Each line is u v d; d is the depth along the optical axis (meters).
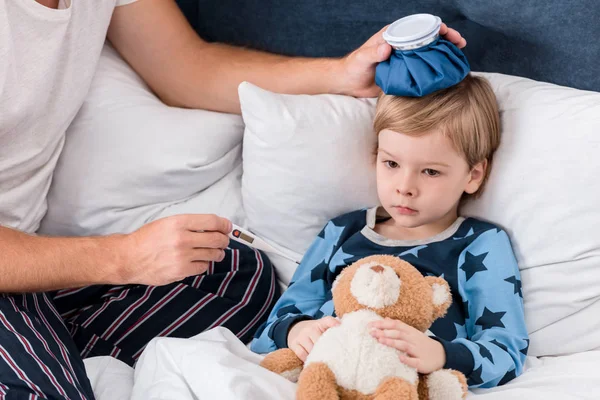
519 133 1.27
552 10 1.35
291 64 1.49
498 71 1.47
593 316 1.19
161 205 1.46
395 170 1.23
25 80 1.27
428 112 1.19
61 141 1.42
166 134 1.45
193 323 1.35
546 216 1.21
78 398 1.07
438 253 1.25
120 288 1.39
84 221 1.43
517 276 1.22
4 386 1.01
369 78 1.39
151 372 1.13
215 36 1.71
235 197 1.48
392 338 0.99
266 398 1.02
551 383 1.11
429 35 1.19
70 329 1.34
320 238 1.36
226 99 1.52
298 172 1.36
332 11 1.57
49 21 1.29
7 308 1.13
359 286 1.02
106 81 1.49
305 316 1.21
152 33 1.51
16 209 1.33
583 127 1.21
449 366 1.06
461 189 1.24
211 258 1.17
